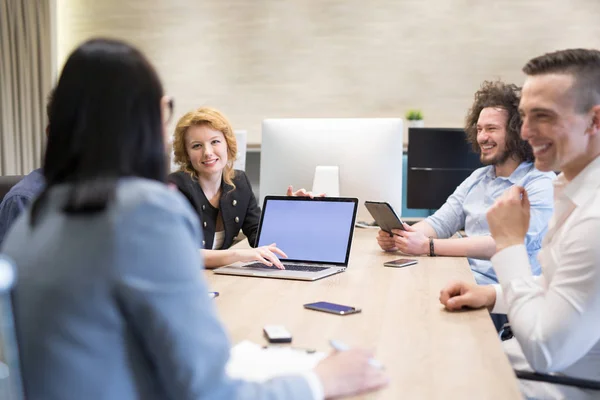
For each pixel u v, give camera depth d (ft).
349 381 3.36
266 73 17.24
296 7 16.97
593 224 4.49
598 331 4.47
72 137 2.93
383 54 16.67
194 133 8.59
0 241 6.33
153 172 3.06
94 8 17.80
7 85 17.24
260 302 5.56
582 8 15.88
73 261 2.73
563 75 4.80
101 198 2.78
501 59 16.22
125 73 2.96
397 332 4.65
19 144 17.47
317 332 4.66
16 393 2.39
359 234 9.68
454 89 16.44
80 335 2.67
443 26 16.39
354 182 9.42
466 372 3.82
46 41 17.42
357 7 16.71
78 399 2.68
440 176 11.94
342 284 6.30
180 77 17.61
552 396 5.08
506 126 8.76
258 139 17.37
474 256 7.89
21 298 2.79
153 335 2.72
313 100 17.07
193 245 2.90
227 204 8.91
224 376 2.88
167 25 17.54
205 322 2.82
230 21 17.29
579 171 5.04
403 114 16.69
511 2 16.10
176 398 2.79
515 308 4.81
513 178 8.79
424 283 6.33
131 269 2.70
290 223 7.58
